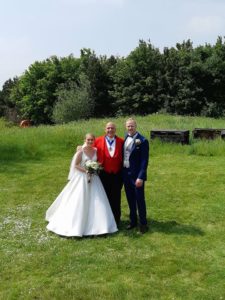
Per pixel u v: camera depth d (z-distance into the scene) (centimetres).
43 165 904
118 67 3403
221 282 365
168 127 1454
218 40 3161
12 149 1003
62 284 359
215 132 1115
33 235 478
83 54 4241
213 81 3041
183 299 335
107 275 376
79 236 465
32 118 4181
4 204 611
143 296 339
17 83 4800
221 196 638
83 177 481
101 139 495
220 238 469
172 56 3097
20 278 372
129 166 483
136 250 433
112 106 3403
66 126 1516
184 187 696
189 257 414
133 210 493
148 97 3117
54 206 518
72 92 3002
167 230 493
